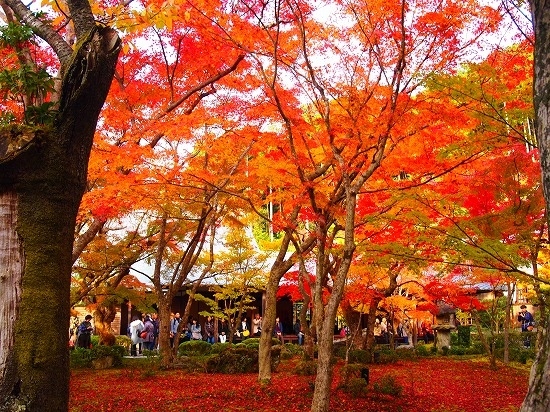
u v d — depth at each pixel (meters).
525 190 8.54
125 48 5.70
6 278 3.32
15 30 4.49
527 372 15.02
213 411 8.95
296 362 16.27
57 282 3.45
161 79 10.04
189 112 9.31
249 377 13.25
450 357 19.64
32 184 3.43
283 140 8.53
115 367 16.12
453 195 8.62
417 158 8.39
